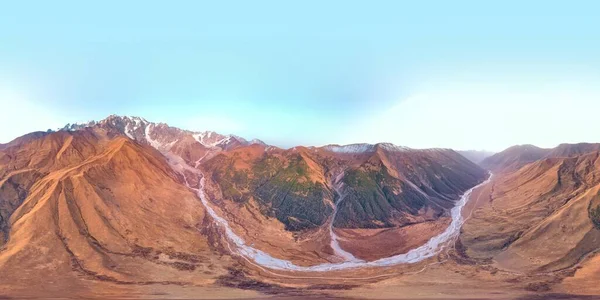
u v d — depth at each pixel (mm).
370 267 144750
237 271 139000
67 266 132375
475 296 113688
